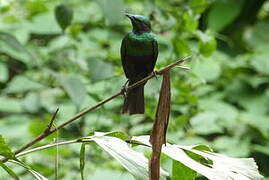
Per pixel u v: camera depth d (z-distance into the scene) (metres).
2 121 12.02
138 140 5.04
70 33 11.78
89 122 10.98
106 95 11.23
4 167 4.62
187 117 10.62
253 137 12.70
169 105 4.87
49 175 9.34
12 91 12.74
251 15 16.52
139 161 4.57
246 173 4.66
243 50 16.17
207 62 13.31
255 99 13.87
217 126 11.88
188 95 10.21
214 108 12.84
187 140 11.05
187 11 10.01
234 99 13.88
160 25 10.10
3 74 12.97
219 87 14.10
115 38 13.36
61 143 4.95
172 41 9.94
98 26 13.72
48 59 12.26
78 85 8.84
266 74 14.39
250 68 14.54
